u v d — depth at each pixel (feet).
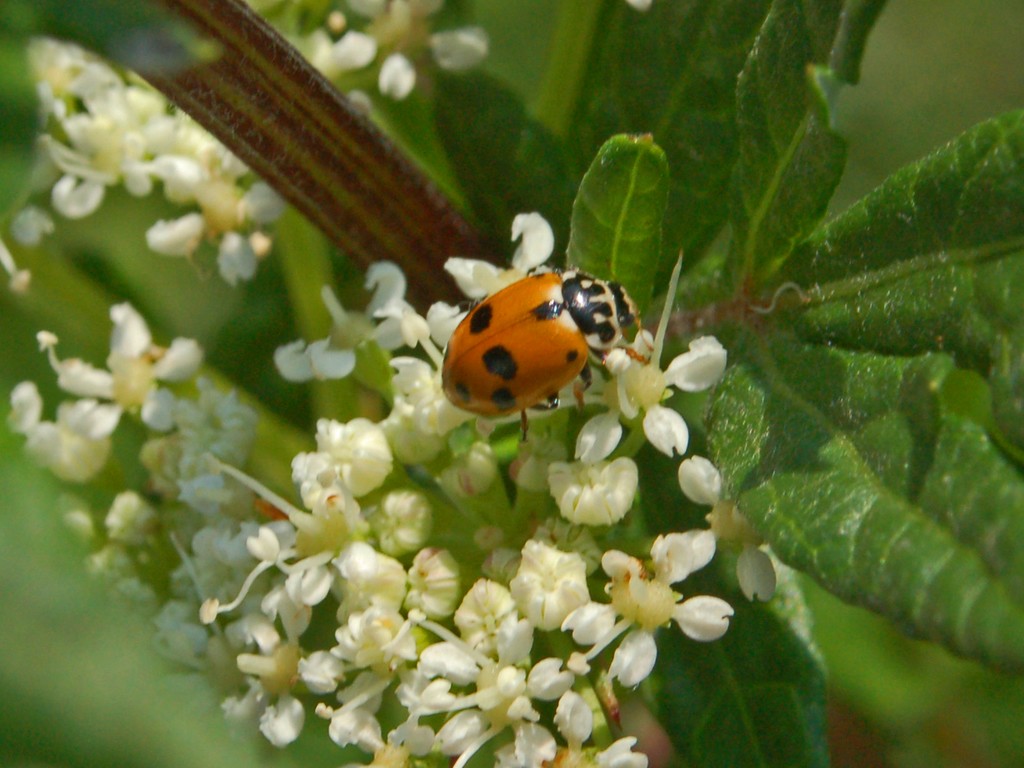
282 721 0.15
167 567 0.17
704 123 0.16
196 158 0.17
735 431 0.15
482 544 0.15
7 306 0.19
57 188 0.17
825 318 0.15
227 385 0.17
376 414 0.18
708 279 0.16
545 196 0.17
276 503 0.15
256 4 0.17
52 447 0.17
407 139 0.19
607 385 0.15
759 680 0.15
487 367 0.15
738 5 0.16
